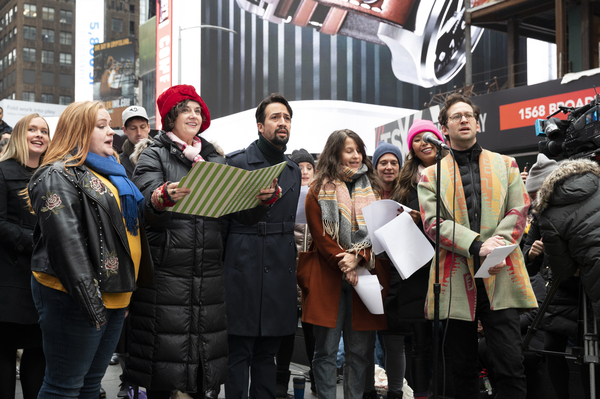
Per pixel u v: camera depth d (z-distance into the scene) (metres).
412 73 29.03
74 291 2.11
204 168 2.33
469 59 11.95
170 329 2.66
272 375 3.22
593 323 2.76
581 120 2.97
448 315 2.86
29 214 3.08
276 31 29.00
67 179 2.21
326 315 3.16
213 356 2.73
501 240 2.78
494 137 10.00
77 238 2.15
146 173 2.73
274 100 3.28
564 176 2.67
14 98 82.25
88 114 2.35
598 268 2.58
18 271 2.97
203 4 30.64
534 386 3.75
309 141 27.70
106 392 4.28
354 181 3.37
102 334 2.34
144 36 39.59
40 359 3.12
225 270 3.15
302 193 3.85
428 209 3.07
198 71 30.78
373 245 3.03
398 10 28.58
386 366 3.69
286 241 3.24
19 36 82.00
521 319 3.82
